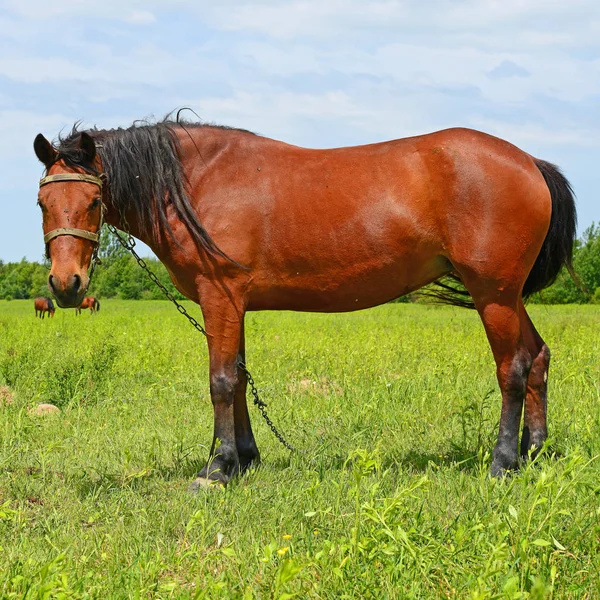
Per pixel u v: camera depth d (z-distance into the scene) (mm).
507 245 5168
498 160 5203
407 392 8203
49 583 3045
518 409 5336
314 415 7594
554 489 3811
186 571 3906
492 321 5273
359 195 5320
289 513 4621
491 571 3021
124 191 5469
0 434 6891
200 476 5477
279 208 5391
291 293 5555
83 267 5254
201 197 5465
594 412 6578
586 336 13930
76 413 8102
